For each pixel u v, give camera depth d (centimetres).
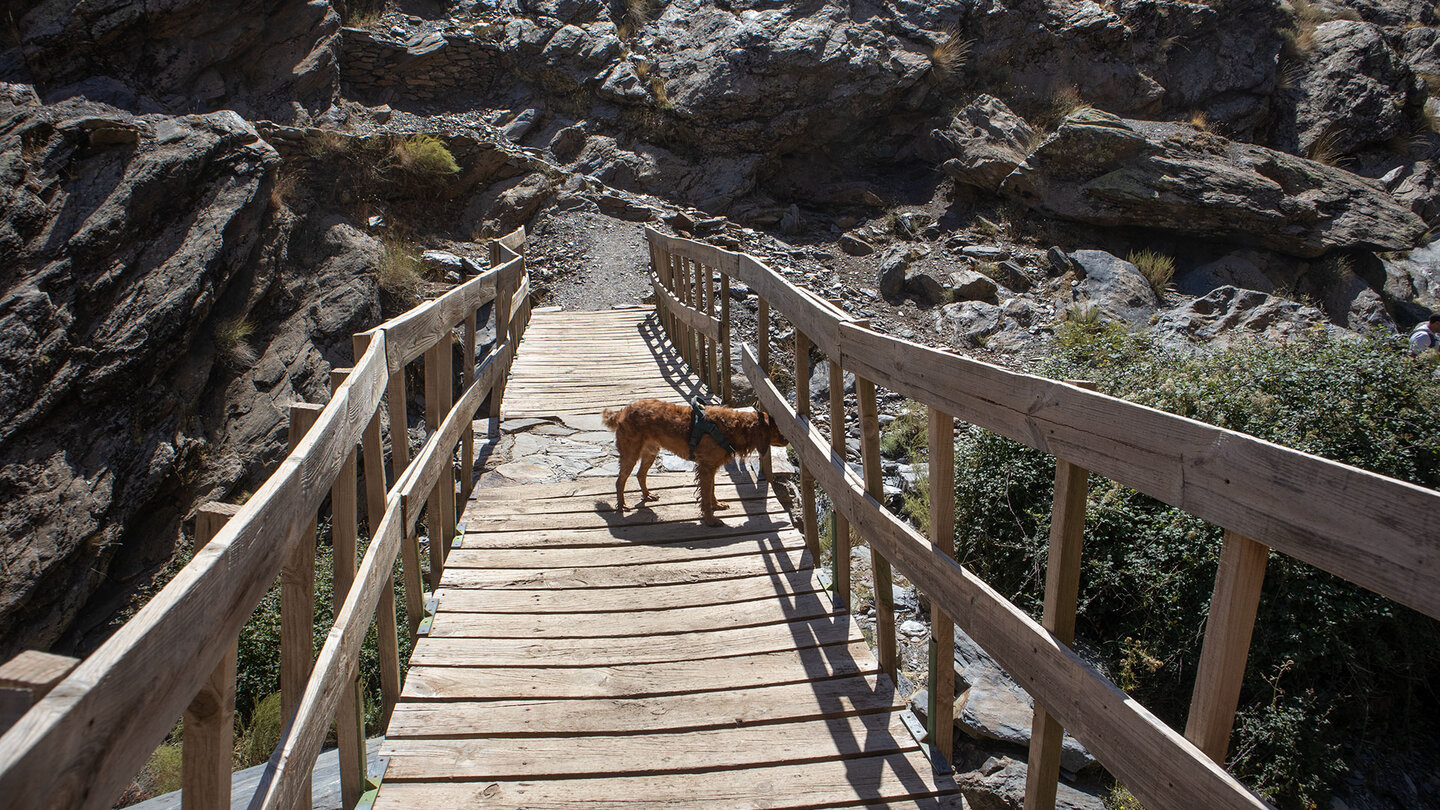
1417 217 1645
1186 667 565
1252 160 1631
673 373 952
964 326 1412
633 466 578
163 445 898
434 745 337
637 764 326
